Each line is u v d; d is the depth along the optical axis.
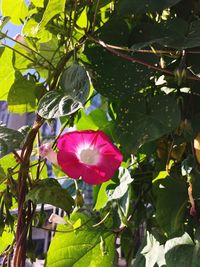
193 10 0.32
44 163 0.33
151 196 0.38
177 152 0.34
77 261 0.36
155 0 0.29
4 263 0.32
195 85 0.30
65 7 0.32
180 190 0.33
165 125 0.28
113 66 0.29
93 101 0.48
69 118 0.32
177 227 0.32
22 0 0.37
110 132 0.37
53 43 0.36
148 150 0.35
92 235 0.37
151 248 0.35
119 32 0.31
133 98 0.30
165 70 0.28
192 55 0.30
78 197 0.32
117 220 0.38
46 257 0.36
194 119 0.30
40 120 0.30
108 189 0.37
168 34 0.29
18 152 0.33
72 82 0.27
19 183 0.30
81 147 0.30
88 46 0.30
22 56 0.37
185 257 0.30
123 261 0.46
